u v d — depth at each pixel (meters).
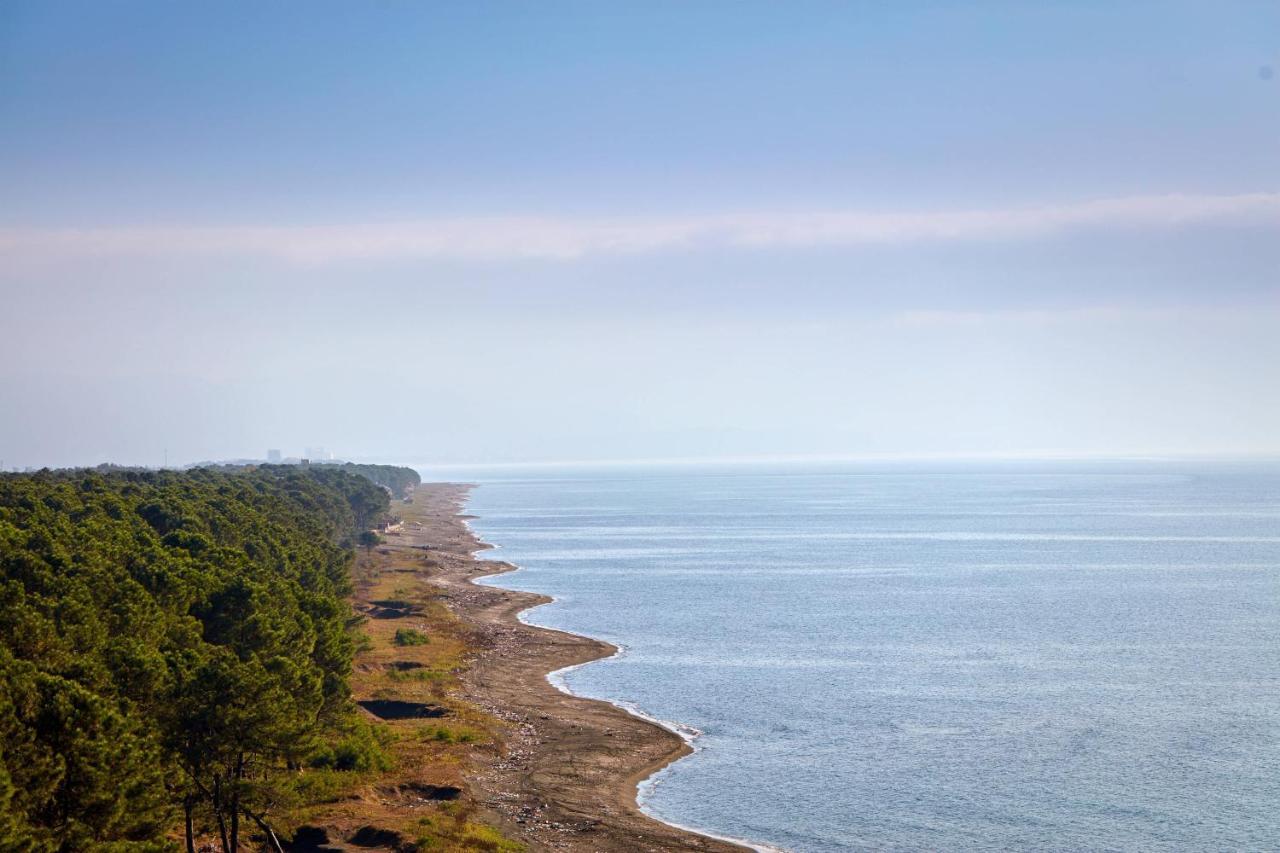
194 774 61.66
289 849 69.19
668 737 100.25
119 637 68.38
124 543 104.62
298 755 65.50
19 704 49.41
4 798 43.12
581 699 115.69
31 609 64.44
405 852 67.81
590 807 80.56
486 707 110.62
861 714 109.50
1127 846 73.75
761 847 73.56
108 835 49.69
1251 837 75.06
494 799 81.12
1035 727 104.25
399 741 94.06
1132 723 105.38
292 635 81.44
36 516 112.88
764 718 107.94
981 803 82.38
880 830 76.88
